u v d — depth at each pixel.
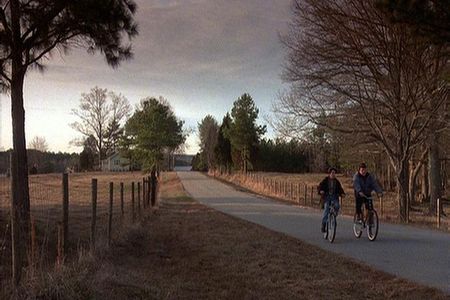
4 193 21.31
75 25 13.12
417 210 33.03
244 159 75.25
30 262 7.49
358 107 27.55
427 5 17.17
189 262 11.22
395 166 26.83
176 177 79.38
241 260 11.50
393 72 25.97
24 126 13.15
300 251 12.72
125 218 16.38
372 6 22.95
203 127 110.19
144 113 57.97
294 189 45.94
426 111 26.11
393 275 9.69
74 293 6.97
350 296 8.38
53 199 31.30
